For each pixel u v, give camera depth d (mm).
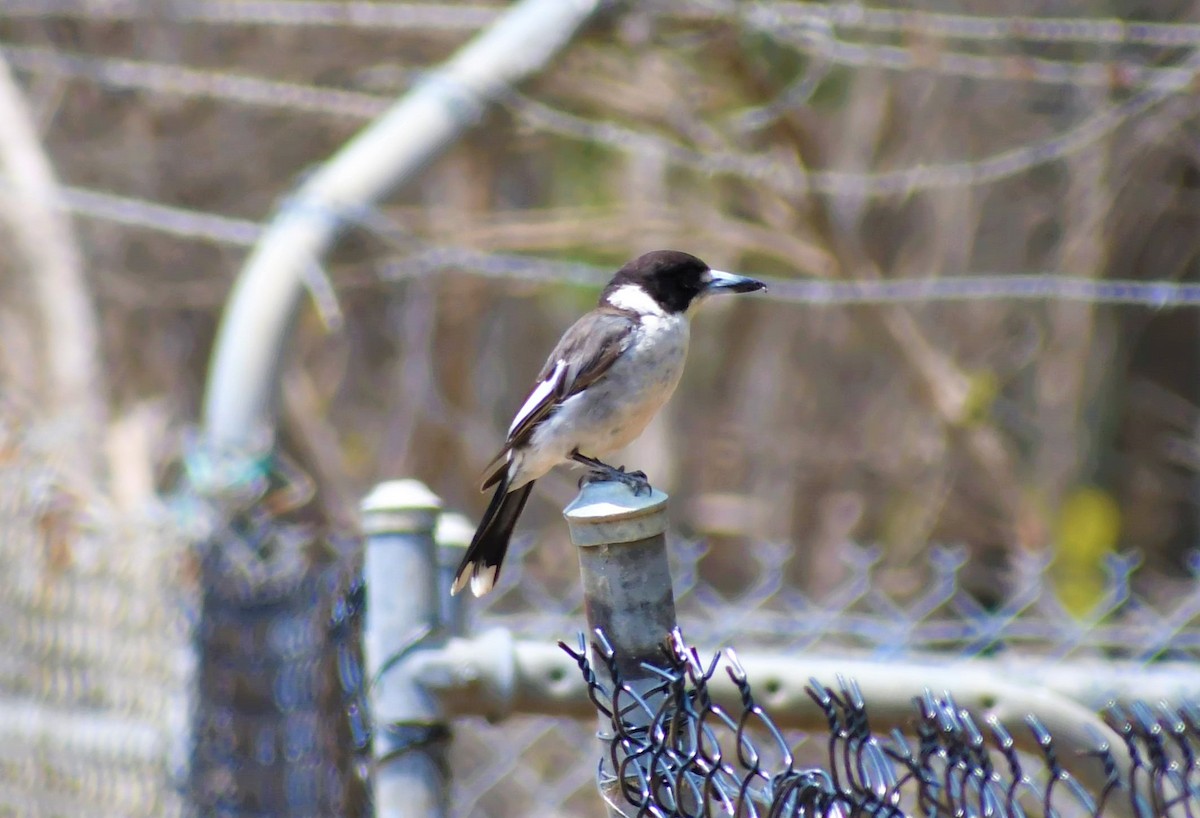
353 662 5434
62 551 6988
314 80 16781
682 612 9250
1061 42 15617
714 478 17109
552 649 5371
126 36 16672
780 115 13211
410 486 5508
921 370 15023
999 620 7895
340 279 15531
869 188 14320
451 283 16266
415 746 5355
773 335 17031
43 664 7039
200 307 16688
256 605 6219
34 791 7113
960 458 15492
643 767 4121
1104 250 15891
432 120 10062
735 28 12695
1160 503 16672
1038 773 5230
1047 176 16000
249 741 6109
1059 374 15758
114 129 16844
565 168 16094
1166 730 4355
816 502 16641
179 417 16359
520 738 9234
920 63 12148
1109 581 13812
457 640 5414
